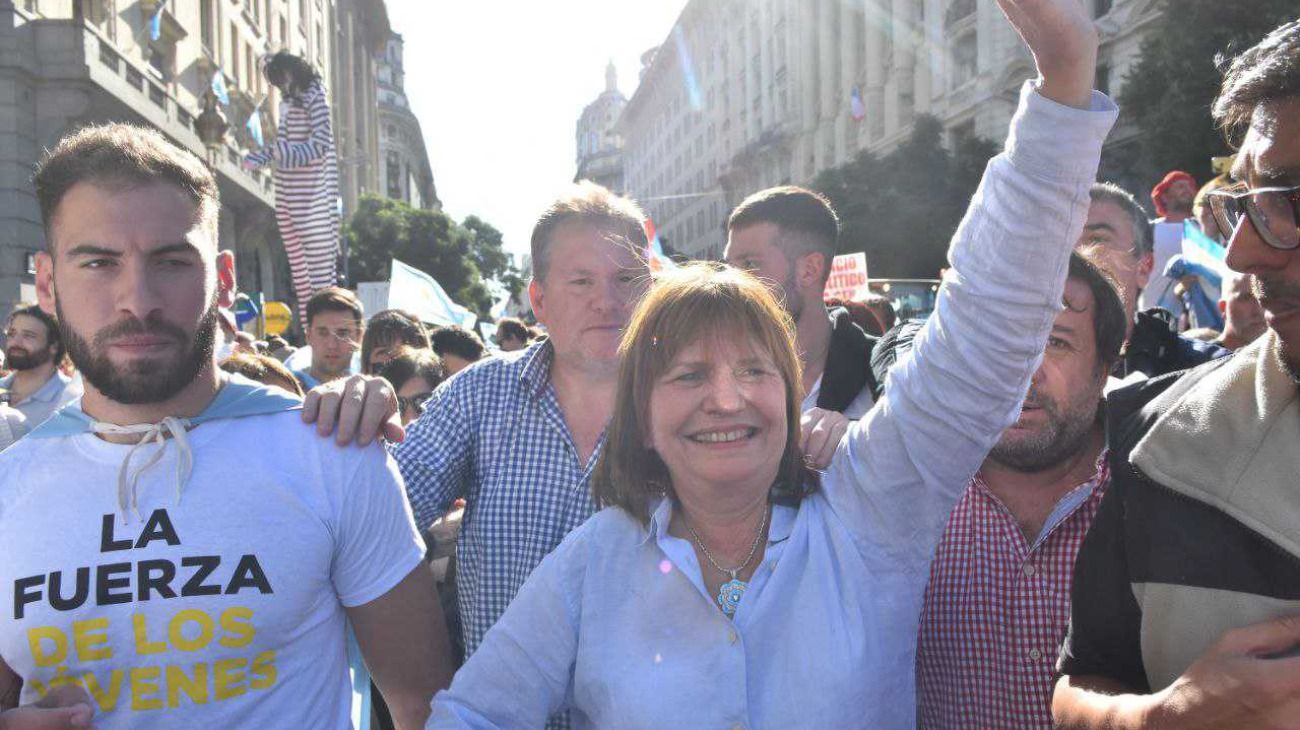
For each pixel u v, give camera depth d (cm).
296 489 169
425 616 184
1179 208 507
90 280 160
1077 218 142
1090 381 191
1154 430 139
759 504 159
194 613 157
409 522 185
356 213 3916
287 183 652
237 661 160
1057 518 189
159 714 156
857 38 3953
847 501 159
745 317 152
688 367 152
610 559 161
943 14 3203
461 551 242
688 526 164
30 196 1501
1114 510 149
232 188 2400
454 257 3925
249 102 2538
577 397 232
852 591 152
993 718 193
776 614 152
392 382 436
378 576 178
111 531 159
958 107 3075
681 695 146
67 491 162
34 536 159
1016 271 143
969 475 154
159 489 162
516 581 225
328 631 174
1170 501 138
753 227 288
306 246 652
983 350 146
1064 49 133
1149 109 1723
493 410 236
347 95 4744
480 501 233
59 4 1611
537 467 229
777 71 4781
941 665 199
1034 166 140
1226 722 118
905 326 272
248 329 1606
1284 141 120
